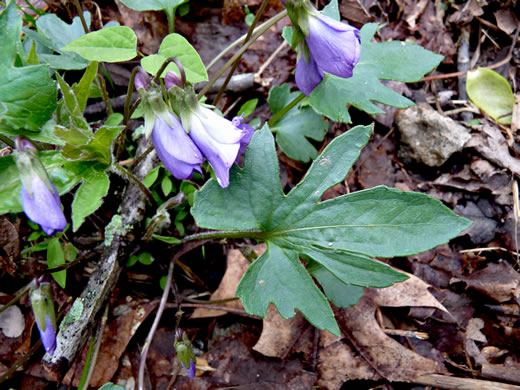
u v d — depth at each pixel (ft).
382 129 0.56
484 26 0.61
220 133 0.33
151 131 0.33
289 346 0.44
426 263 0.50
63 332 0.40
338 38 0.34
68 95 0.34
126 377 0.44
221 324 0.47
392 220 0.35
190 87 0.33
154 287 0.49
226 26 0.59
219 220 0.37
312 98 0.46
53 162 0.35
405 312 0.47
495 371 0.43
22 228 0.47
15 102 0.33
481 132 0.55
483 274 0.49
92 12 0.57
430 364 0.43
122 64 0.56
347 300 0.43
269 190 0.37
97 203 0.33
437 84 0.59
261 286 0.37
